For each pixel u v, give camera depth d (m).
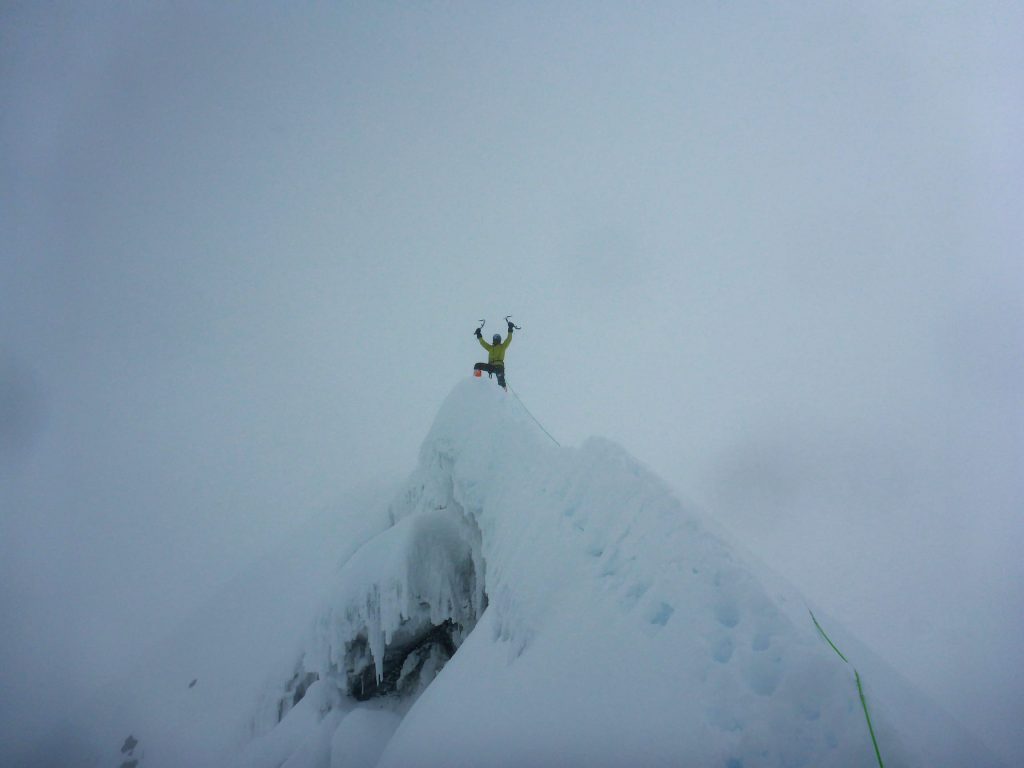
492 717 4.97
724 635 4.02
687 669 3.93
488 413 10.53
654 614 4.57
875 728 3.21
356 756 8.03
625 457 6.36
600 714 4.07
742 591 4.23
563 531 6.32
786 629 3.86
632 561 5.16
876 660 5.33
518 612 6.08
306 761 8.57
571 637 5.02
